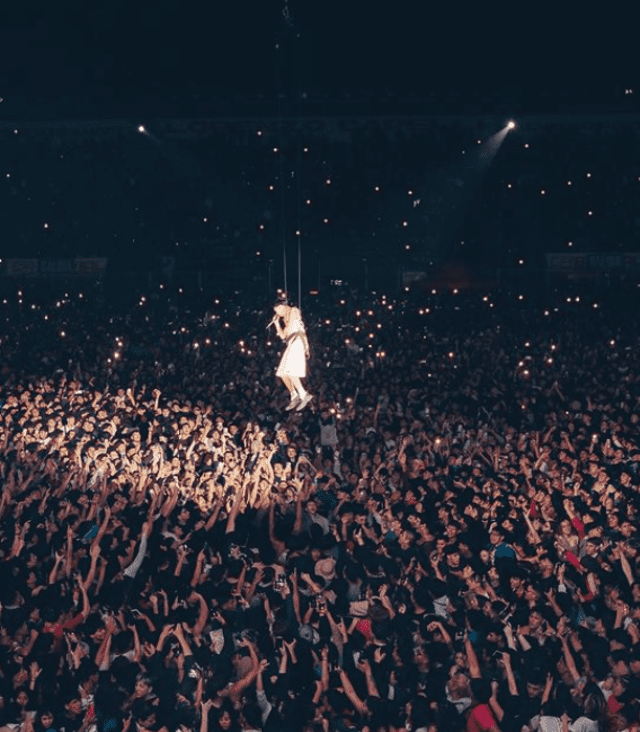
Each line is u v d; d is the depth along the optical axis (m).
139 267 45.69
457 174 46.88
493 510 17.55
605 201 45.81
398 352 32.28
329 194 46.72
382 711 12.16
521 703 12.18
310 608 14.58
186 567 15.99
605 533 16.22
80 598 15.24
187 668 13.27
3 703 12.73
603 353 32.22
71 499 18.64
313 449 22.44
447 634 13.31
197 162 47.47
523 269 43.81
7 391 27.89
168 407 24.94
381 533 17.34
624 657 12.56
